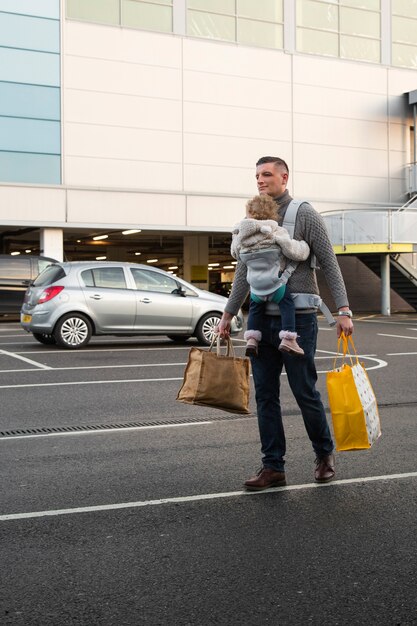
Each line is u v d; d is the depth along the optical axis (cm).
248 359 489
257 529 416
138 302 1412
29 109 2527
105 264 1421
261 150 2883
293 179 2939
